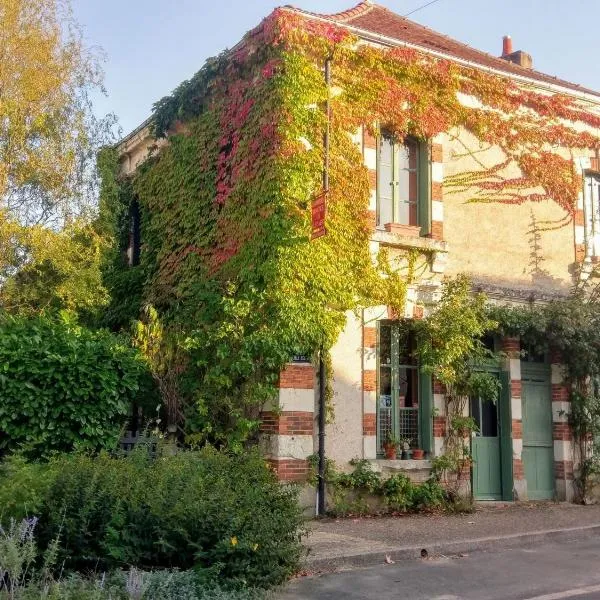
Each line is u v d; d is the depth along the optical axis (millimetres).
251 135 11859
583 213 14672
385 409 11992
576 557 8758
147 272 14547
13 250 12984
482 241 13281
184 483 6949
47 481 6891
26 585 5707
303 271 10844
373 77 12281
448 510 11633
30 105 13109
